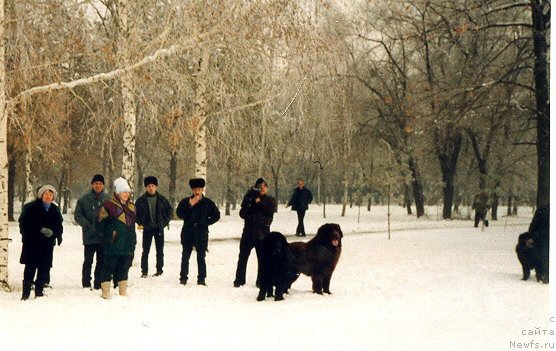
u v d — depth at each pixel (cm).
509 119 2155
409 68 3828
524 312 949
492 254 1823
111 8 1512
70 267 1550
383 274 1414
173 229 2819
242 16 1412
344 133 3028
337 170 5306
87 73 1579
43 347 750
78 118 2186
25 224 1109
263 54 1555
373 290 1202
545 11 1891
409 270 1480
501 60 2111
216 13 1402
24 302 1069
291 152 4034
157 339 790
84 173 4225
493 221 4022
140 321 910
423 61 3691
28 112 1442
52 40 1309
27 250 1107
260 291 1098
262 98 1939
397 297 1118
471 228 3119
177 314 970
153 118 1515
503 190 3084
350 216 4644
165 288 1240
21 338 799
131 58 1371
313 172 6575
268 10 1435
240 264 1281
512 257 1744
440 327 849
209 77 1647
